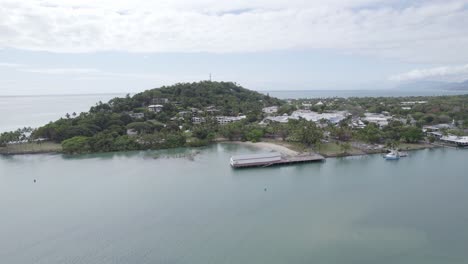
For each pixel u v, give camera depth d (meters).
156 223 76.88
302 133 161.38
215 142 180.25
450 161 134.25
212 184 106.25
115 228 74.31
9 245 67.25
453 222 76.94
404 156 143.62
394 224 76.19
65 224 76.25
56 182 107.62
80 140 156.50
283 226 75.44
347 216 80.50
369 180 109.69
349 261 61.72
